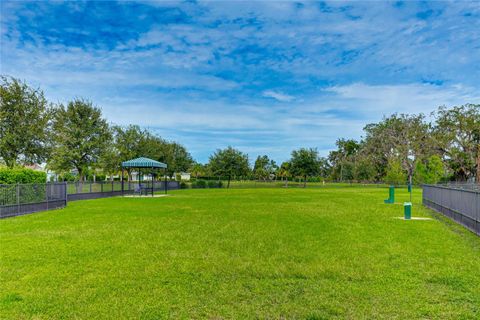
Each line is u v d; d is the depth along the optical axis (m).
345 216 14.85
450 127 56.31
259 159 81.56
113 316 4.50
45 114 27.80
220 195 31.25
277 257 7.46
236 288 5.54
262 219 13.80
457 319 4.36
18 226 12.21
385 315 4.50
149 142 45.38
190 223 12.70
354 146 88.94
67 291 5.39
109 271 6.44
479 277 6.03
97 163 34.66
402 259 7.30
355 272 6.36
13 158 25.86
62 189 20.12
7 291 5.36
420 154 58.38
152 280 5.93
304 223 12.63
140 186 32.59
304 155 55.41
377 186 58.16
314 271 6.41
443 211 16.03
